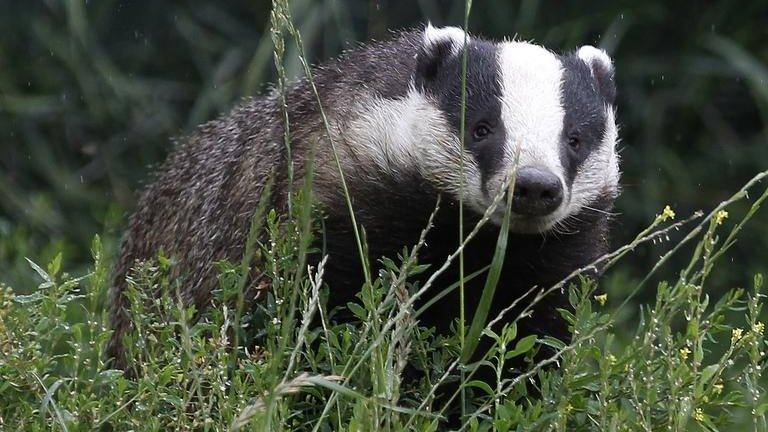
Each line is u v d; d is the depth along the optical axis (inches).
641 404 331.9
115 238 641.6
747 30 705.6
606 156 406.3
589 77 407.5
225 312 336.8
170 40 721.6
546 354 401.1
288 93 435.2
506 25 700.0
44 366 341.1
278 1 357.1
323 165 396.5
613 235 690.2
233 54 703.1
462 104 351.6
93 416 332.2
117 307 500.4
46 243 663.8
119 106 703.7
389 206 392.8
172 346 340.2
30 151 702.5
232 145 458.0
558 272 402.0
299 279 320.2
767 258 679.1
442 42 401.7
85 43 665.0
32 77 709.9
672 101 706.8
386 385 315.9
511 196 332.2
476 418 335.6
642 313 341.1
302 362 364.5
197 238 447.5
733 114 729.0
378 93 405.7
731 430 469.7
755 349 335.3
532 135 378.0
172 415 343.6
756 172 703.1
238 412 320.2
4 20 713.6
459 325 341.1
